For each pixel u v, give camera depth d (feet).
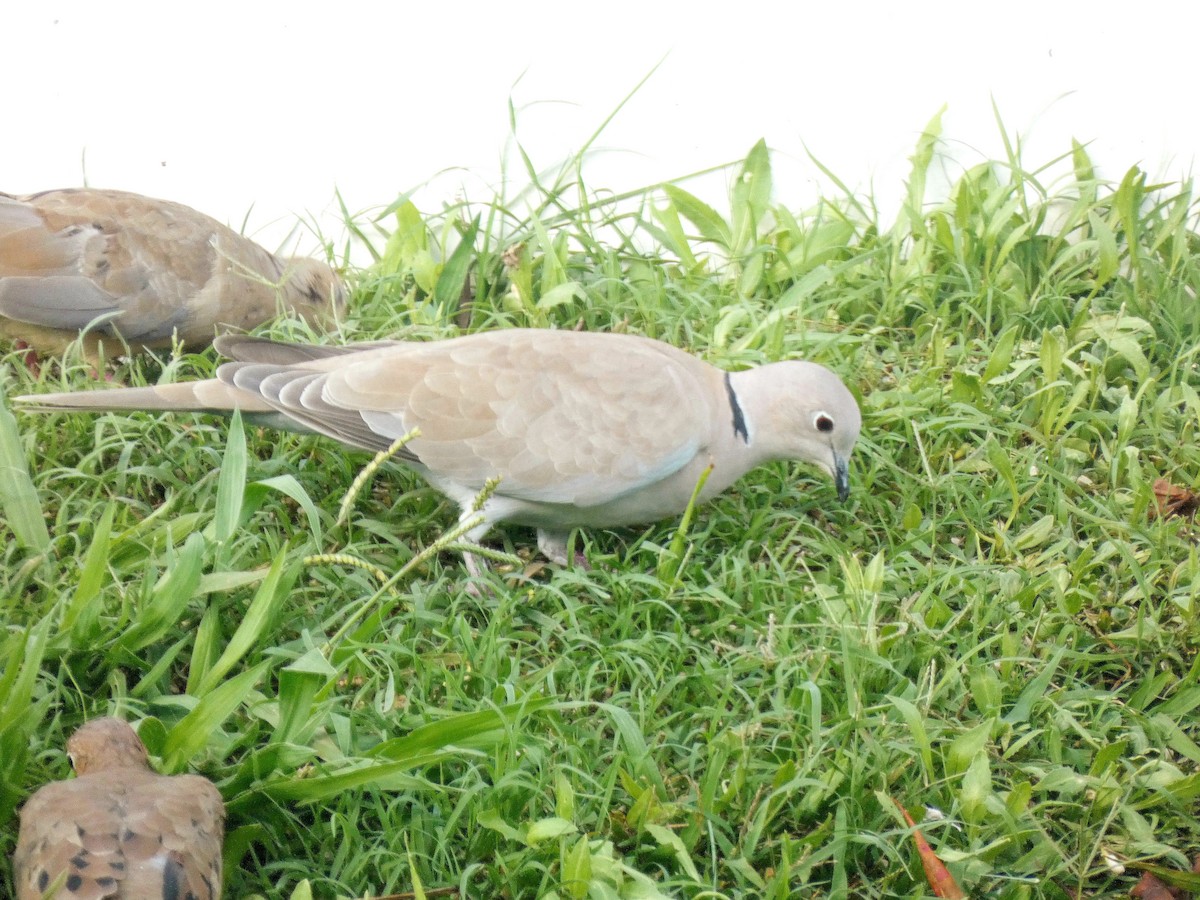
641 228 21.77
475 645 14.55
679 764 13.62
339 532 16.34
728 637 15.37
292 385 15.44
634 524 17.16
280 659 14.20
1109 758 13.62
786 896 12.10
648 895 11.68
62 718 13.14
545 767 12.96
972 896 12.82
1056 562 16.58
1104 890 13.28
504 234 21.34
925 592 15.24
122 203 18.56
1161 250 21.26
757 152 21.12
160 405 15.33
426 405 15.29
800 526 17.17
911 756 13.39
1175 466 17.97
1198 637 15.47
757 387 16.74
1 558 14.92
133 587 14.30
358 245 21.63
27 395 15.81
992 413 18.42
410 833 12.60
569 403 15.47
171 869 10.52
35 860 10.61
